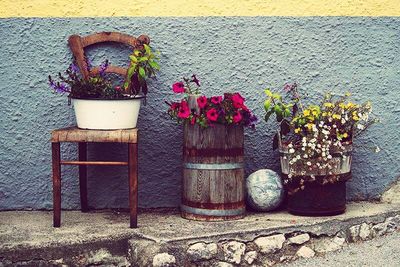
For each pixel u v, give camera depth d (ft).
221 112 14.37
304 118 14.85
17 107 15.34
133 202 13.94
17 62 15.28
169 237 13.37
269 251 13.93
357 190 16.20
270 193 15.05
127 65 15.35
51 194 15.53
